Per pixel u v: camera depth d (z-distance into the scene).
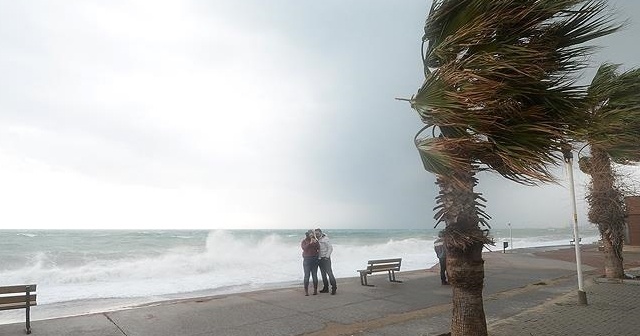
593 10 3.39
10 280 16.27
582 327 6.71
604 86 5.04
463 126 3.65
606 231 11.89
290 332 7.03
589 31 3.50
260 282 15.62
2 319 9.18
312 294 10.95
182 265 20.00
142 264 20.23
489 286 12.02
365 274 12.70
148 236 49.19
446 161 3.87
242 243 31.77
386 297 10.42
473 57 3.50
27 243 35.88
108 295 12.79
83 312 9.92
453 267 4.53
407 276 14.74
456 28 3.82
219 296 10.73
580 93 3.63
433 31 4.14
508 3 3.45
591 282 11.98
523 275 14.62
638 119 3.68
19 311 10.08
